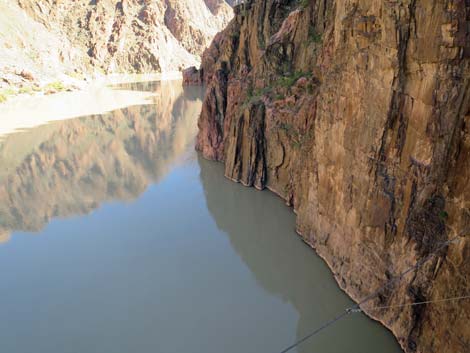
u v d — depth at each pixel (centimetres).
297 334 1597
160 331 1641
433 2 1152
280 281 1925
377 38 1418
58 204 2914
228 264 2088
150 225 2530
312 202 2075
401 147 1370
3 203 2970
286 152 2672
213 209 2705
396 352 1396
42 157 4072
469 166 1072
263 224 2455
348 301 1683
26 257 2202
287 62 2983
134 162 3803
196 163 3638
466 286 1060
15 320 1722
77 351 1551
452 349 1114
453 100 1130
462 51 1093
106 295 1873
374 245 1517
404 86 1325
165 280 1967
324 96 1897
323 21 2616
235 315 1722
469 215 1066
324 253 1955
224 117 3669
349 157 1655
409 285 1320
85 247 2295
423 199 1259
